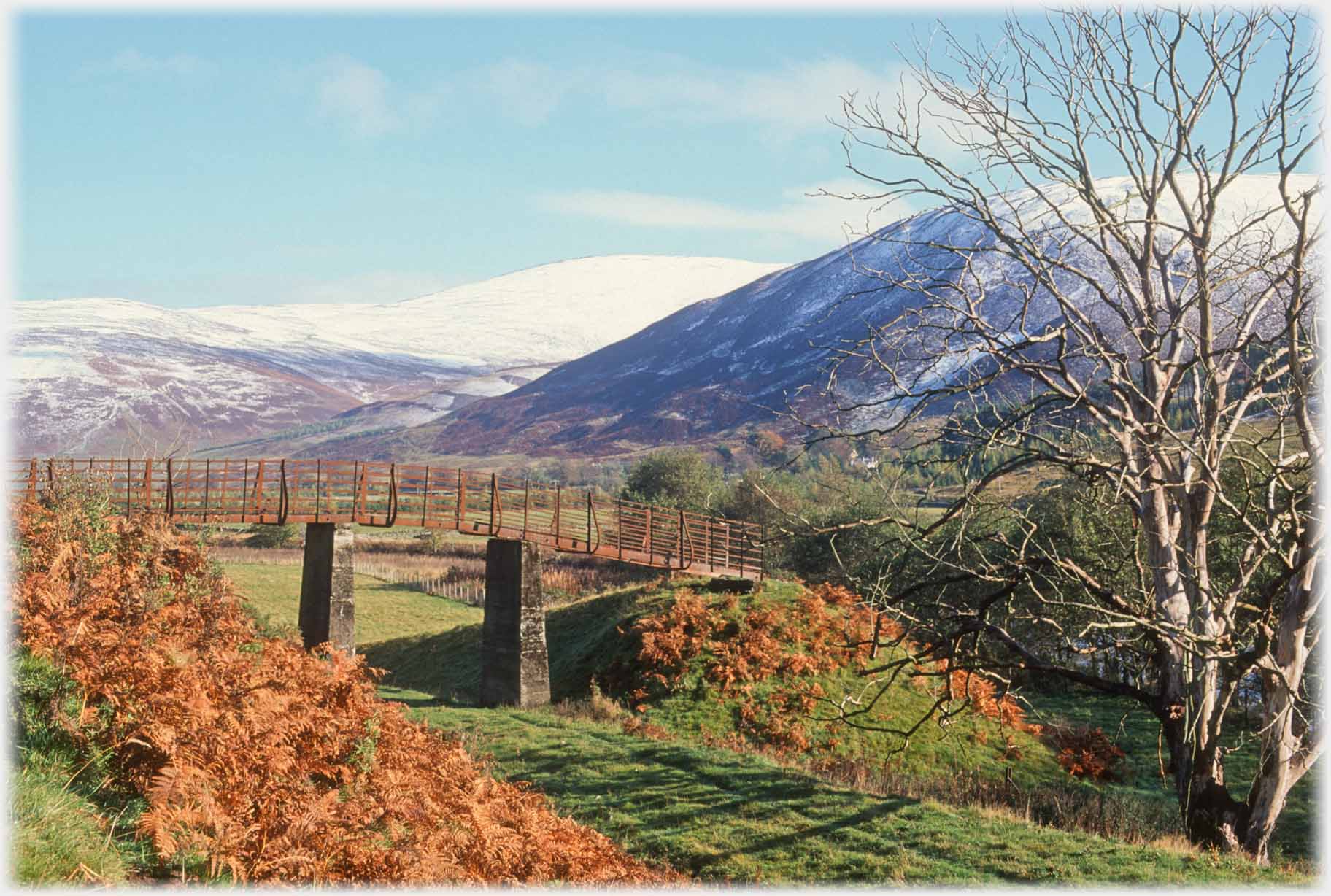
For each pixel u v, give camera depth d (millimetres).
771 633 31875
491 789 14633
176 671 10297
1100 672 31500
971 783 23531
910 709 28547
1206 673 17438
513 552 32656
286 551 74125
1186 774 17438
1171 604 17781
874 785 20781
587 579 56344
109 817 8227
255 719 10375
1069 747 27047
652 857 16906
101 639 10250
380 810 10258
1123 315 18328
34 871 6570
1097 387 19125
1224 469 23047
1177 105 17984
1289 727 16578
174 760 8648
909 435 18625
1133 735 29406
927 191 19234
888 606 18406
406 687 39094
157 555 16203
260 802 9109
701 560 40781
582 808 19797
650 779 21141
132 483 31391
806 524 17844
